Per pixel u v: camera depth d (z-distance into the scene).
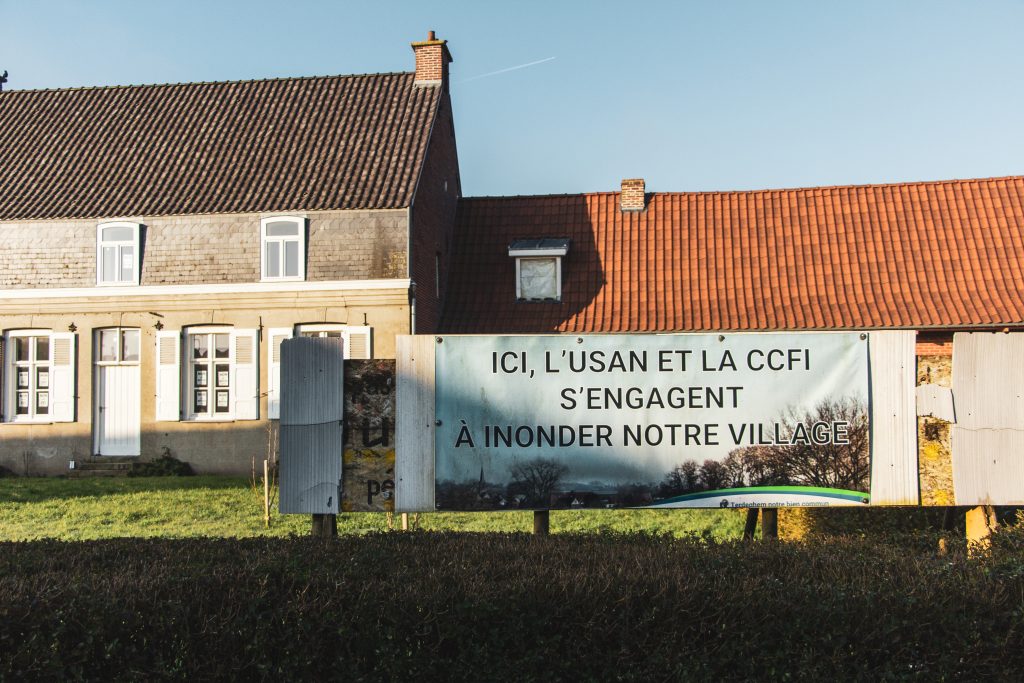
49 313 25.05
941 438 9.30
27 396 25.31
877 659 6.23
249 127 27.17
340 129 26.66
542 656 6.21
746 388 9.36
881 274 25.94
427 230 25.88
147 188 25.47
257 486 20.67
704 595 6.36
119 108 28.44
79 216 24.84
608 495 9.32
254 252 24.36
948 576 6.83
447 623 6.26
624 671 6.23
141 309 24.70
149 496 19.50
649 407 9.37
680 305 26.05
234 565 7.34
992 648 6.18
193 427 24.50
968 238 26.42
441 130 27.89
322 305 24.03
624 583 6.48
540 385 9.40
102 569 7.45
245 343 24.36
